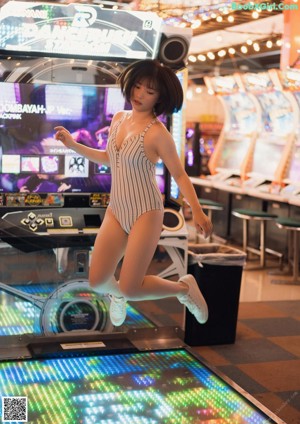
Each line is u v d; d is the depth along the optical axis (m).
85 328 4.26
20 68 4.10
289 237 7.45
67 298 4.20
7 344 4.12
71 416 3.21
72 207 4.29
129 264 3.20
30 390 3.50
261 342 4.69
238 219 9.09
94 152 3.49
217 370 3.84
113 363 3.96
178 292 3.47
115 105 4.31
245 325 5.12
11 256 4.08
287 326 5.12
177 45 4.24
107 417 3.21
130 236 3.22
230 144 9.86
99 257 3.27
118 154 3.22
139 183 3.20
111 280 3.32
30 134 4.21
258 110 9.00
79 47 4.14
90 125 4.30
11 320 4.12
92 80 4.23
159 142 3.15
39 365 3.88
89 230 4.19
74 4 4.05
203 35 8.79
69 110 4.25
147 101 3.11
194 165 11.59
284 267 7.65
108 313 4.29
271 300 5.98
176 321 4.45
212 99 13.15
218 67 11.45
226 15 7.07
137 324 4.36
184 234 4.32
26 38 4.04
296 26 6.43
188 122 12.35
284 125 8.49
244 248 8.16
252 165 9.09
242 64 10.93
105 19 4.12
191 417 3.25
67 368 3.85
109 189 4.37
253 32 8.09
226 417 3.26
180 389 3.59
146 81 3.06
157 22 4.18
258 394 3.71
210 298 4.51
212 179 9.69
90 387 3.57
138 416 3.24
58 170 4.27
